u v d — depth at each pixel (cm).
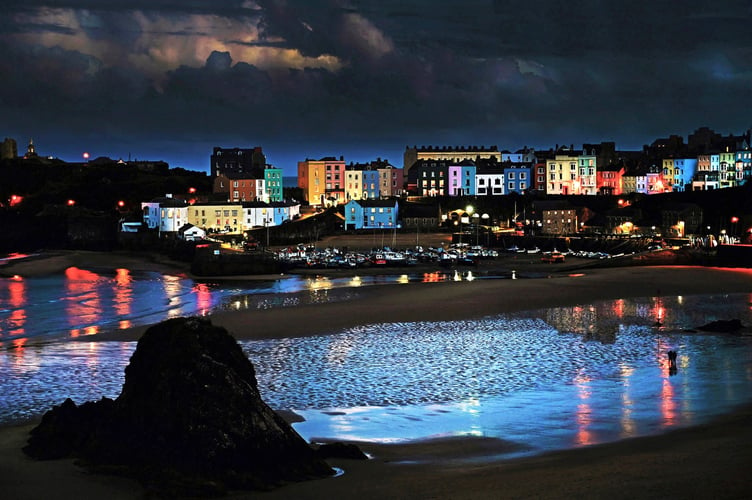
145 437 2703
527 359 4697
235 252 13062
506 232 16300
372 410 3594
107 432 2812
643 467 2519
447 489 2408
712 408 3447
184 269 12375
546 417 3403
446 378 4216
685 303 7181
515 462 2745
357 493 2408
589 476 2452
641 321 6131
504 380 4159
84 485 2497
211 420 2627
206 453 2569
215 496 2408
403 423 3372
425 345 5178
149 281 10506
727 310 6725
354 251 14475
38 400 3844
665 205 15688
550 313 6581
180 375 2730
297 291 8800
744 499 2141
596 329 5772
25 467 2681
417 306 6994
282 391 3959
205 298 8300
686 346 5062
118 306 7706
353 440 3134
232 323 6119
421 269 11788
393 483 2511
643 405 3553
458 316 6438
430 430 3256
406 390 3962
